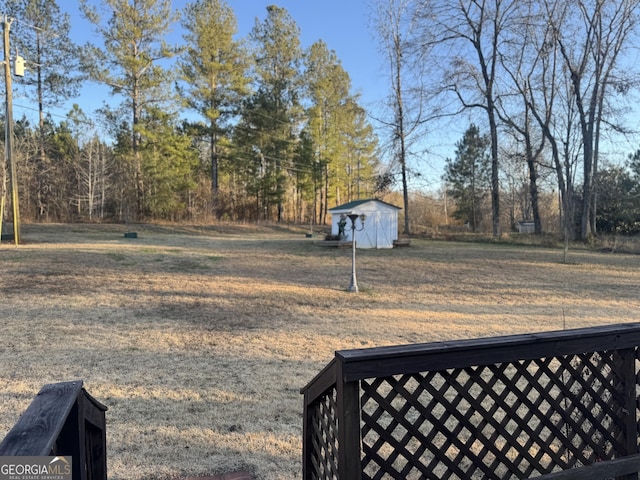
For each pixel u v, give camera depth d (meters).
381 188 27.73
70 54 25.14
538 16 19.70
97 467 1.77
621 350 1.91
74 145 28.88
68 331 5.39
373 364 1.49
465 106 24.39
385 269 12.12
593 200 21.75
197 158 28.30
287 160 31.83
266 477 2.40
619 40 18.84
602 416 1.91
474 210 34.62
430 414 1.65
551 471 1.85
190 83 27.14
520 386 3.70
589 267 12.58
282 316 6.51
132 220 26.98
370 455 1.57
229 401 3.44
